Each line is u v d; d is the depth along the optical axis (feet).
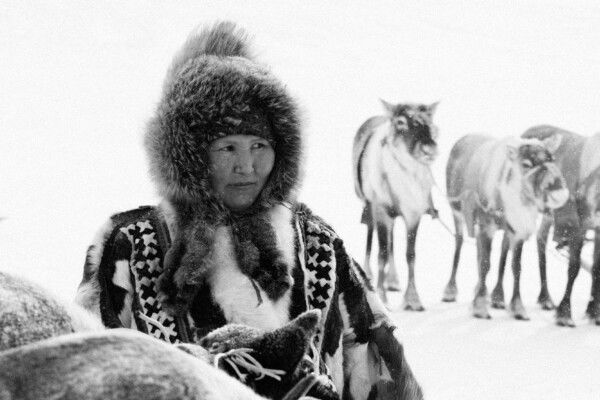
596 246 32.01
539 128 36.55
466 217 34.91
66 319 2.23
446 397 20.12
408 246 33.24
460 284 38.01
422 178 35.27
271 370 3.55
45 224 34.68
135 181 44.37
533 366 23.52
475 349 25.41
